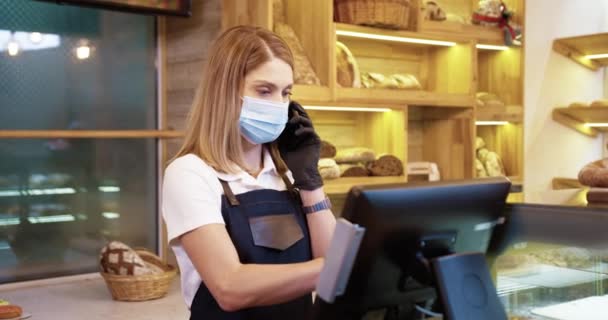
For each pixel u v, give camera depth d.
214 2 3.56
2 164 3.39
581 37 5.26
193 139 1.71
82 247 3.66
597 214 1.51
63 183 3.57
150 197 3.87
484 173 4.64
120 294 3.24
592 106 5.22
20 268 3.47
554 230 1.57
